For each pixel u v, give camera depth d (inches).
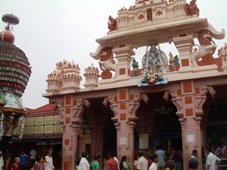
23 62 453.7
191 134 741.9
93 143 994.7
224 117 903.1
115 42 900.6
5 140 466.3
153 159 558.3
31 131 1212.5
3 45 443.8
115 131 1061.8
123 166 620.7
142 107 934.4
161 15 858.1
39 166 700.7
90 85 890.7
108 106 938.1
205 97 755.4
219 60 780.0
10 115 452.8
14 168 530.9
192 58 796.6
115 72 885.8
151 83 791.1
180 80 770.8
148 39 868.0
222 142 893.8
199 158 717.3
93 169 600.7
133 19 898.1
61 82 956.6
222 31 792.9
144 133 935.0
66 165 885.2
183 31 813.2
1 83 433.7
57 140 1155.9
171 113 956.0
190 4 831.7
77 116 908.0
